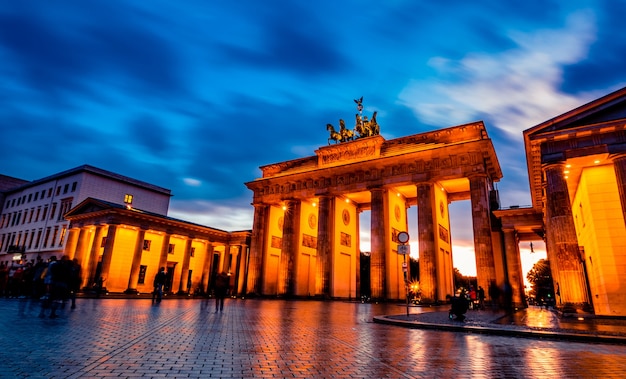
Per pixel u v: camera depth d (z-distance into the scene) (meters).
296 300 55.31
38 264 25.53
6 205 96.88
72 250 64.06
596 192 28.61
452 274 57.78
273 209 70.50
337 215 63.06
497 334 16.00
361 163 57.62
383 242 54.47
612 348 12.54
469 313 28.89
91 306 25.67
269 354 10.18
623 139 25.98
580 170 29.78
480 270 45.22
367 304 44.28
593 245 29.03
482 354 11.16
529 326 17.48
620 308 26.22
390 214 58.06
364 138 59.72
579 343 13.64
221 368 8.32
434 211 52.31
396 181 54.94
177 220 66.62
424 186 52.41
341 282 61.66
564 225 26.08
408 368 9.07
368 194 63.50
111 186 81.81
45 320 15.83
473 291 37.81
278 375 7.94
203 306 30.33
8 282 31.48
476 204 47.78
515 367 9.38
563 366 9.55
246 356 9.76
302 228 66.06
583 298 24.67
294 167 69.00
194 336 12.95
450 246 59.41
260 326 16.97
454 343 13.34
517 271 46.31
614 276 26.84
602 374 8.71
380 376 8.20
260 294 65.12
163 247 64.44
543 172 31.14
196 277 75.06
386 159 55.41
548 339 14.62
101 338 11.66
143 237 61.28
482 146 48.62
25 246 82.44
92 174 78.56
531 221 46.84
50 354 8.95
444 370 8.92
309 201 68.56
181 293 65.88
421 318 21.98
